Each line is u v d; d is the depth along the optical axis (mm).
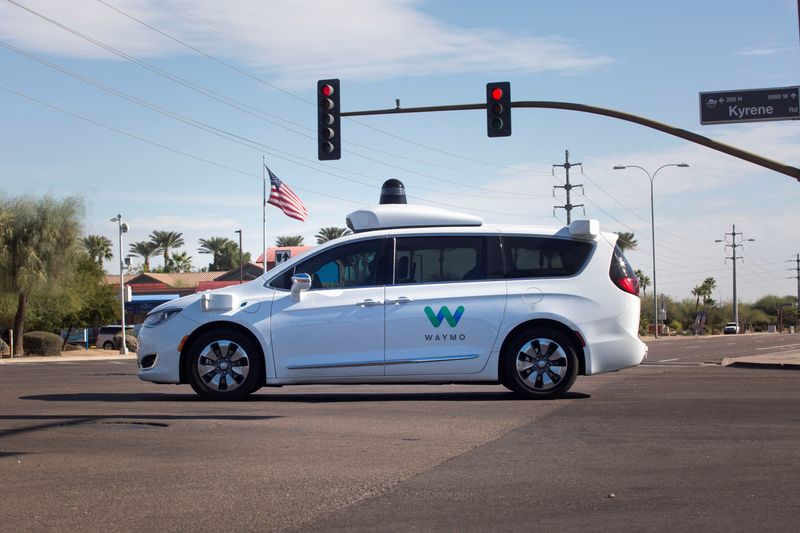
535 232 10930
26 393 11883
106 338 56125
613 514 5016
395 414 8977
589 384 12742
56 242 44906
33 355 44562
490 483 5793
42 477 6023
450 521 4895
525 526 4785
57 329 59594
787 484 5707
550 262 10852
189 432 7832
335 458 6637
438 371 10594
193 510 5148
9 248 44000
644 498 5371
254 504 5277
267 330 10602
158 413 9148
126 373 19078
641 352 10898
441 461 6512
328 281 10844
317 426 8164
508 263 10828
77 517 5012
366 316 10633
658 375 15297
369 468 6273
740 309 148750
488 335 10609
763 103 21453
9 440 7453
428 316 10617
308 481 5871
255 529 4750
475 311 10609
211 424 8297
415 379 10633
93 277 59000
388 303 10648
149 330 10859
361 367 10586
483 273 10789
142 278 81000
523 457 6648
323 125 22172
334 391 12195
